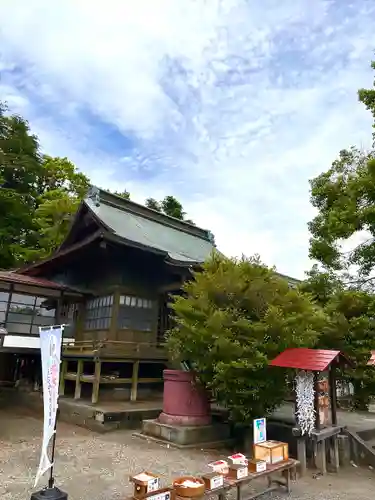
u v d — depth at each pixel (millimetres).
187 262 13688
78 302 16516
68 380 14875
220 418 10328
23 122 27469
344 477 7762
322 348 10789
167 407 9492
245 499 5746
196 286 9125
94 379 12055
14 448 8266
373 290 11992
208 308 8555
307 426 7590
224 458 8008
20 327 14953
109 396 13523
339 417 12805
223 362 7914
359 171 11312
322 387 8633
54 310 15922
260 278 8805
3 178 24203
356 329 10875
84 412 11164
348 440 8984
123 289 14398
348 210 10828
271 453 6223
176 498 4625
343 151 12914
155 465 7273
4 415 12312
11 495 5562
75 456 7805
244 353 7863
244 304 8711
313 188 13266
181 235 21234
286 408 12805
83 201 15875
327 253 12508
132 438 9484
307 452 8617
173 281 15312
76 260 16984
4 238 23625
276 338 8156
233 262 9383
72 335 16453
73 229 16391
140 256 14898
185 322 8664
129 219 18469
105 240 13391
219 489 4949
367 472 8344
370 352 10820
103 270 15594
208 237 23156
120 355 12453
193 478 4973
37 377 15828
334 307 11562
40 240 24656
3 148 26219
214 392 8484
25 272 18703
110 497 5652
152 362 13383
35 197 27828
